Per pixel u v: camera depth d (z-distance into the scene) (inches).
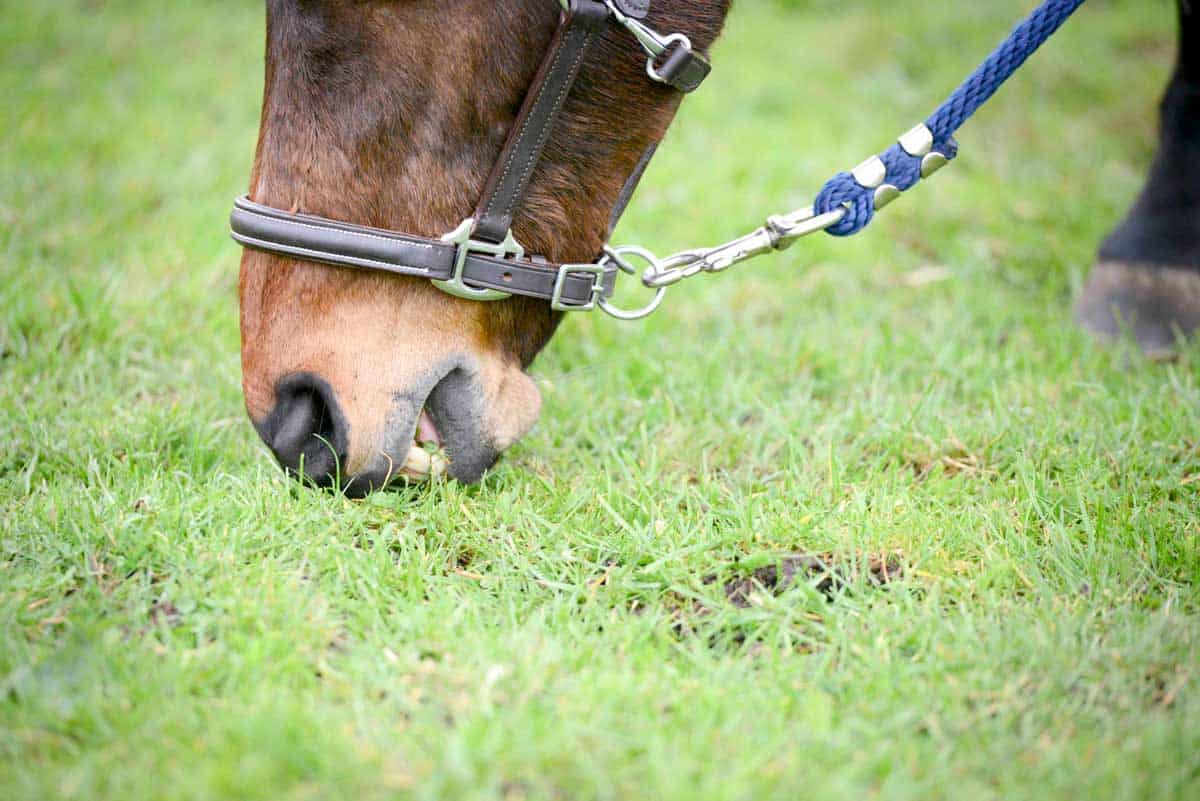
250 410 78.4
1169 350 117.6
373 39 72.7
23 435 95.4
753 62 212.5
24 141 166.4
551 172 76.8
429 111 73.6
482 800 56.8
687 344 120.3
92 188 152.3
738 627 76.0
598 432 102.9
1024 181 168.4
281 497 84.0
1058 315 125.5
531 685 66.3
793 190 158.2
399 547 83.1
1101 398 105.6
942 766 61.9
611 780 59.2
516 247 76.6
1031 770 61.6
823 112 191.8
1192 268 119.0
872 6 249.1
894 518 85.0
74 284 120.3
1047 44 223.1
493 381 79.3
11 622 70.8
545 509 86.6
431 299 76.5
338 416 75.7
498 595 78.0
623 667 68.4
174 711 63.7
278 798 57.5
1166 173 120.3
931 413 103.2
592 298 81.0
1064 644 70.8
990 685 68.2
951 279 137.3
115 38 216.1
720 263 83.6
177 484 86.4
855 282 136.6
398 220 74.8
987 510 87.4
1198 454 96.8
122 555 78.2
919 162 83.5
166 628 70.7
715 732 63.1
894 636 72.9
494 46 73.1
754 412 108.2
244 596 73.4
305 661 68.9
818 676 69.1
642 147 79.3
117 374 109.6
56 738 62.4
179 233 140.6
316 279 75.3
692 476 97.0
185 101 188.5
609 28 74.1
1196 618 74.0
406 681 67.7
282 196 75.0
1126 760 61.5
